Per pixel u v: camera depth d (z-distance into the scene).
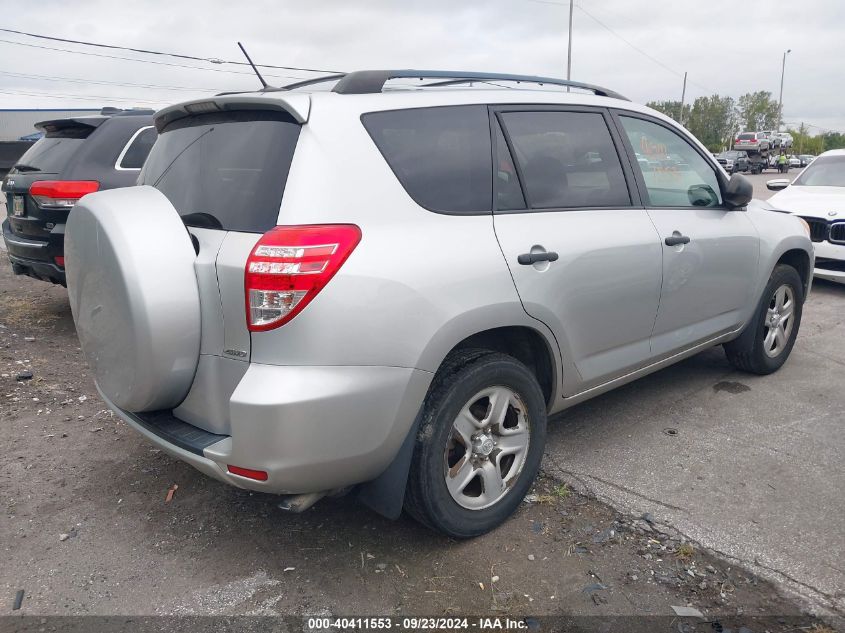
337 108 2.72
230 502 3.46
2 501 3.46
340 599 2.73
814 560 2.91
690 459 3.80
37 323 6.62
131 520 3.30
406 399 2.66
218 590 2.80
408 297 2.62
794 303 5.17
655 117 4.17
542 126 3.46
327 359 2.46
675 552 2.97
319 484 2.60
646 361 3.95
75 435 4.20
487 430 3.08
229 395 2.61
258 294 2.44
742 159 43.66
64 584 2.84
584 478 3.61
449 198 2.94
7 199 6.50
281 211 2.52
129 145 6.19
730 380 5.01
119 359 2.71
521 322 3.06
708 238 4.18
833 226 7.73
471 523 3.02
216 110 2.98
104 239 2.61
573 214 3.43
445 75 3.26
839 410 4.45
